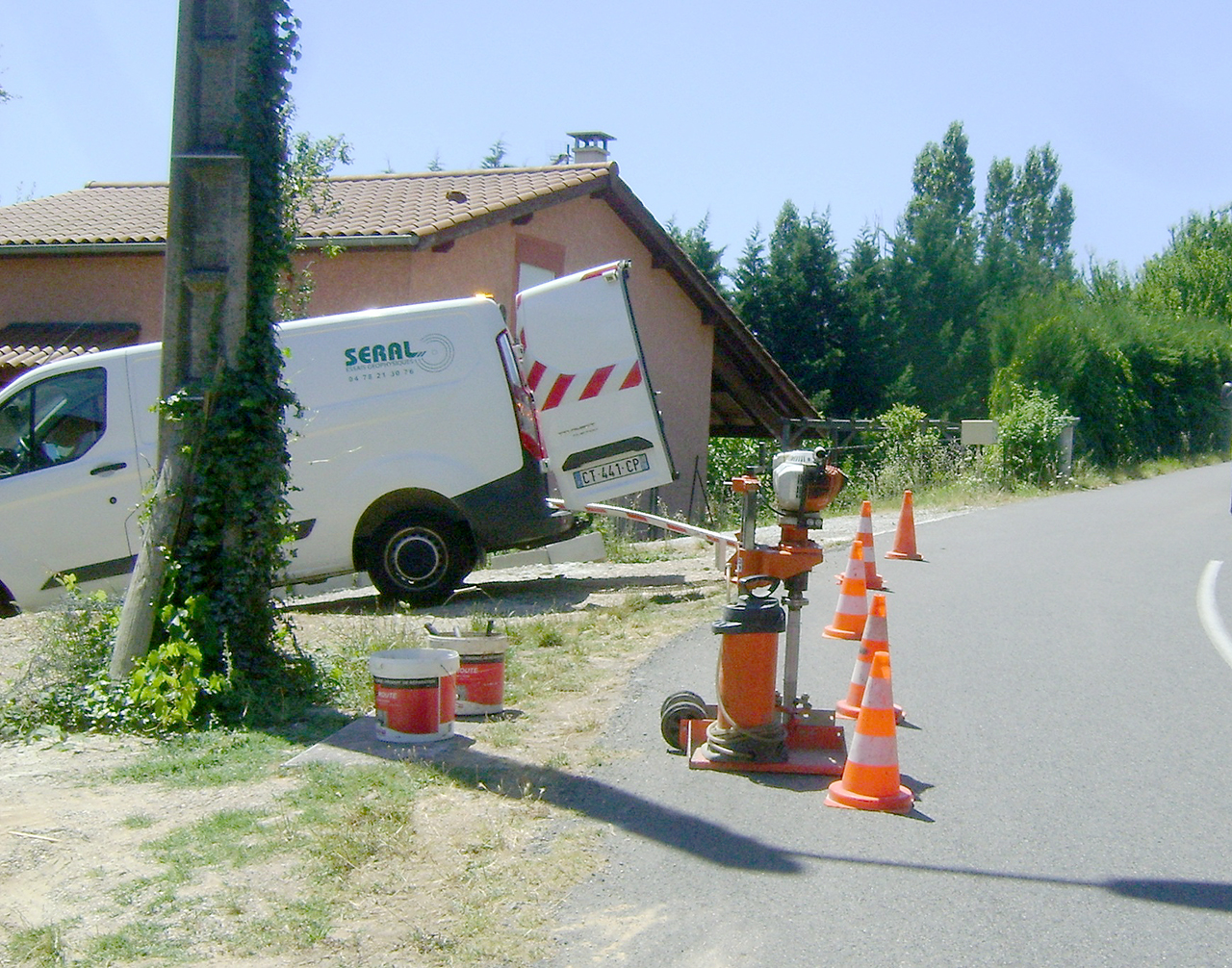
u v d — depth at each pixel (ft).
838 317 153.58
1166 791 18.89
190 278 22.86
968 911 14.29
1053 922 14.05
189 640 22.50
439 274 54.70
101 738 20.94
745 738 19.44
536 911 14.05
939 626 31.65
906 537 44.14
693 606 33.99
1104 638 30.63
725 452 88.43
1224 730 22.39
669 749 20.49
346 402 36.11
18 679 22.76
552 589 39.22
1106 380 97.81
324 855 15.28
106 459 35.96
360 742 20.45
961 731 22.04
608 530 48.88
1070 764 20.20
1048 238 277.64
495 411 36.99
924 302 166.61
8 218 63.87
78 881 14.65
